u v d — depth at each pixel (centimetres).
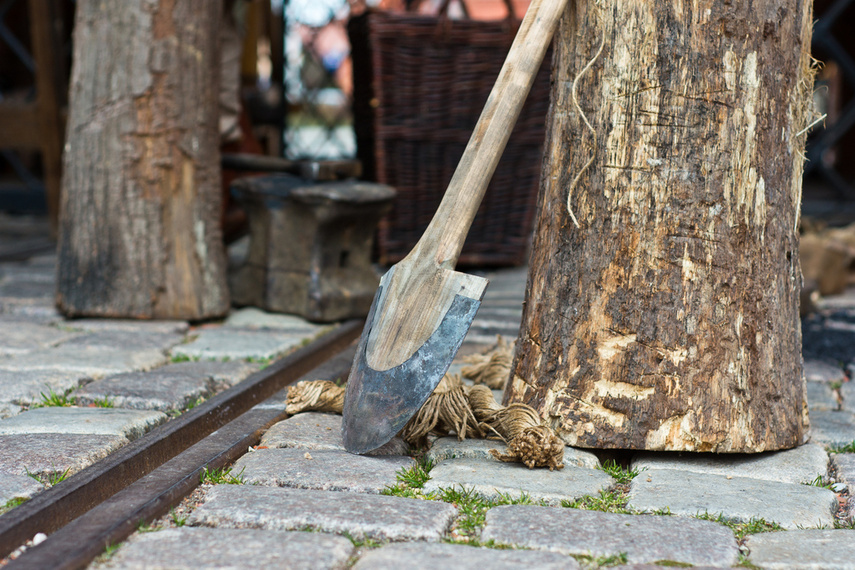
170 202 323
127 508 145
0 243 556
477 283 170
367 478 165
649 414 181
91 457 174
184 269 326
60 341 292
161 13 314
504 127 178
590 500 159
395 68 432
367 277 350
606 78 182
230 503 150
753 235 182
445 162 452
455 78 439
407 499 155
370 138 459
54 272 448
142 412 209
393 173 448
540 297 193
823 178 982
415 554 132
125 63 315
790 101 188
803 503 159
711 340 180
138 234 321
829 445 201
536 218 198
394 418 170
